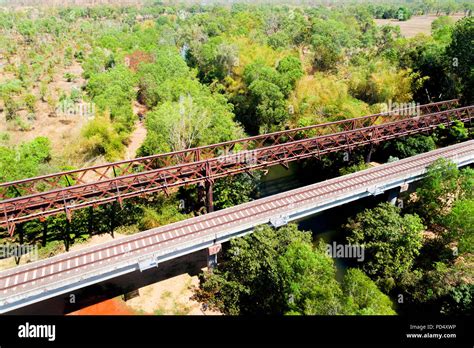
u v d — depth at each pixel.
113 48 118.50
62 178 49.62
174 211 49.69
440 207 45.91
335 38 97.19
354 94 78.94
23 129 68.94
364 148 60.25
